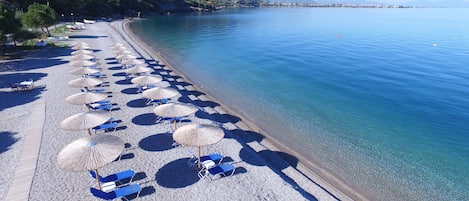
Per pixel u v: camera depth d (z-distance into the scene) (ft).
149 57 123.95
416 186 45.57
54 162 43.24
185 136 39.50
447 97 82.58
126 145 48.57
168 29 250.57
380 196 43.45
